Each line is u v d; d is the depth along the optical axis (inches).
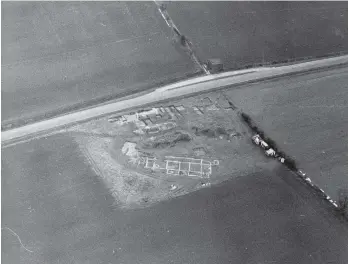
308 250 2704.2
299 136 3472.0
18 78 3742.6
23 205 2824.8
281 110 3690.9
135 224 2760.8
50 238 2662.4
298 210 2923.2
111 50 4067.4
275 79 3996.1
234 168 3191.4
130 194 2942.9
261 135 3449.8
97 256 2586.1
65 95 3651.6
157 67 3986.2
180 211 2856.8
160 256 2605.8
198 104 3690.9
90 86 3747.5
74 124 3412.9
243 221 2827.3
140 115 3533.5
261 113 3651.6
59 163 3097.9
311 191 3061.0
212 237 2723.9
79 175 3031.5
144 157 3208.7
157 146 3292.3
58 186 2950.3
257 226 2807.6
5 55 3907.5
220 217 2839.6
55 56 3949.3
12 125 3368.6
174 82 3875.5
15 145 3206.2
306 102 3779.5
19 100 3577.8
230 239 2723.9
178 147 3312.0
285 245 2719.0
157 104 3654.0
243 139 3427.7
